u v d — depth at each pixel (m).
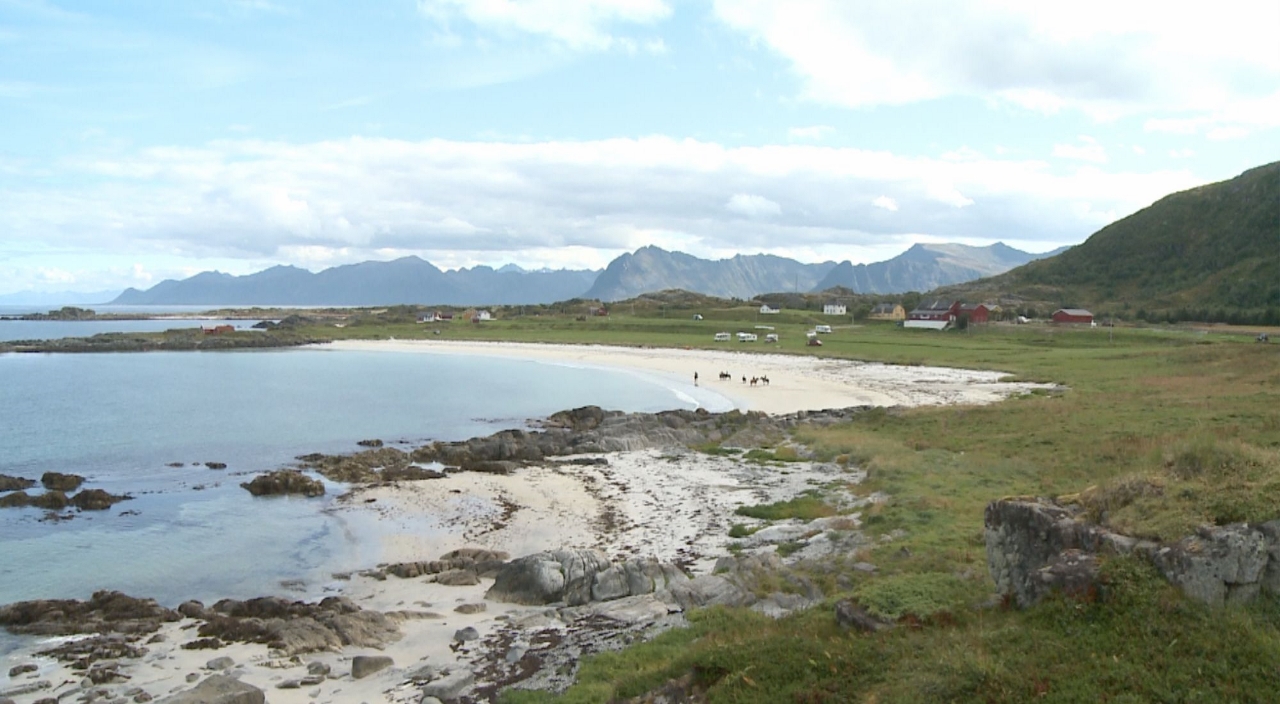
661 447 53.38
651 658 17.17
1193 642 11.86
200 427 66.88
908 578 18.30
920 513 27.31
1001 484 32.09
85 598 27.25
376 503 39.81
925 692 12.02
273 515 37.78
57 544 33.31
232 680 17.80
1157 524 14.04
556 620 21.88
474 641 20.78
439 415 74.38
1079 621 12.95
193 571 29.69
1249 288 168.62
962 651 12.97
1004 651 12.72
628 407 78.38
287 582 28.14
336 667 19.53
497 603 24.16
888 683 12.67
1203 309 160.75
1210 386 60.06
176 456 54.16
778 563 24.20
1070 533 14.84
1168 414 46.16
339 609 24.14
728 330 174.62
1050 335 136.62
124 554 31.94
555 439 55.09
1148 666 11.63
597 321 198.38
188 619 24.27
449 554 29.77
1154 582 12.91
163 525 36.25
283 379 106.06
